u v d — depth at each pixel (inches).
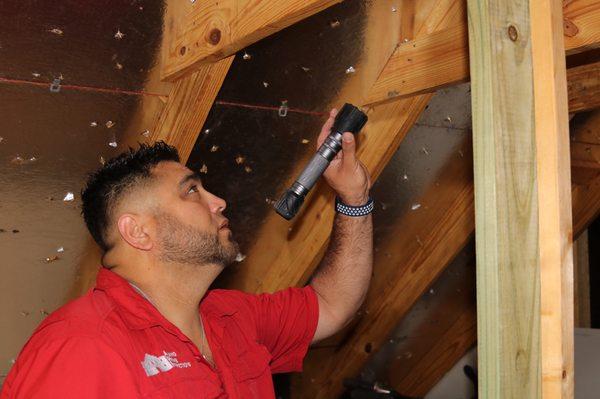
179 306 51.1
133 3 56.6
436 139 88.9
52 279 74.1
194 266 51.3
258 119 72.6
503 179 31.1
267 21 51.7
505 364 30.8
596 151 98.7
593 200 104.5
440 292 117.3
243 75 66.9
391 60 71.7
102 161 66.6
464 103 85.6
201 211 52.1
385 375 127.7
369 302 109.1
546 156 32.4
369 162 78.1
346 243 60.8
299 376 115.2
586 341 110.0
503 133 31.3
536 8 32.7
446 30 66.3
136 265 50.9
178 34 59.7
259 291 91.4
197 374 47.1
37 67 57.4
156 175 51.6
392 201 94.3
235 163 75.9
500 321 30.8
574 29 54.9
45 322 45.0
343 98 74.5
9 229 67.7
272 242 87.2
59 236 70.6
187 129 64.6
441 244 102.2
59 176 66.0
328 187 80.9
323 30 65.6
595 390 104.2
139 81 62.1
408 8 68.5
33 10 53.6
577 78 82.7
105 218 51.9
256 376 54.0
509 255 31.1
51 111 60.9
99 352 42.5
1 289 72.3
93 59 58.8
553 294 32.0
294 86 70.9
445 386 132.6
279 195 82.2
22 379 42.2
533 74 32.7
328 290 61.4
